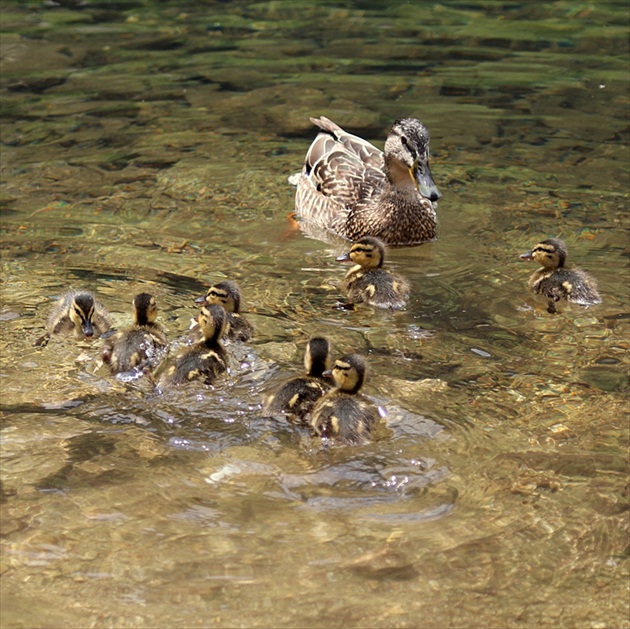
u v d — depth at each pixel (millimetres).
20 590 6625
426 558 6996
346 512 7480
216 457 8133
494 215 13828
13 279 11617
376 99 17625
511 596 6664
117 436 8414
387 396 9148
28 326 10391
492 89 18016
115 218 13531
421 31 21031
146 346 9625
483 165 15234
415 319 10992
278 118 17000
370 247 11758
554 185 14555
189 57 19562
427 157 13414
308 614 6453
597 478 7926
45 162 15156
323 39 20547
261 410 8828
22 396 9008
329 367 9281
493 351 10195
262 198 14484
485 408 8977
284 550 7043
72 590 6637
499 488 7785
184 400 8969
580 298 11328
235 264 12375
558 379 9570
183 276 11914
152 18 21875
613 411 8953
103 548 7035
